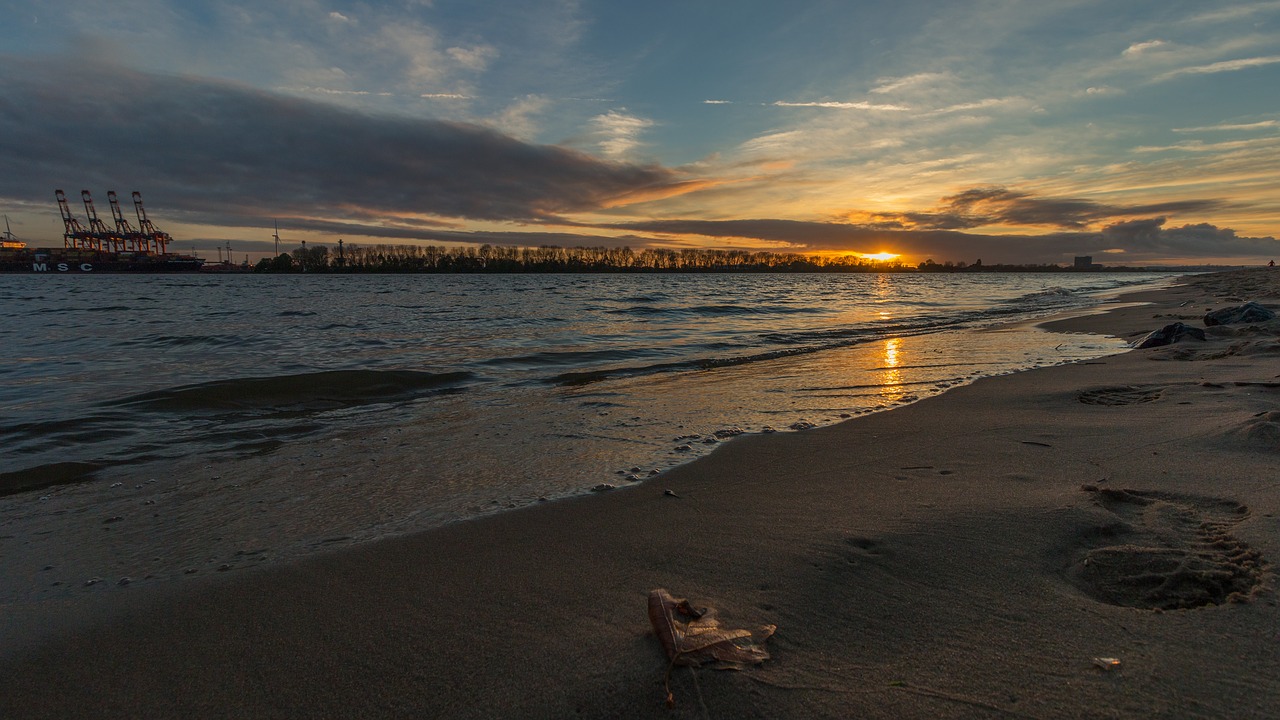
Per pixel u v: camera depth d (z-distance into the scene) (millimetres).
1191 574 2232
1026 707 1589
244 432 5410
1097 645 1857
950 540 2686
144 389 7160
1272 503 2773
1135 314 17656
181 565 2846
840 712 1598
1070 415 5199
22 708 1831
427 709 1718
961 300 30906
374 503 3646
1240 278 47750
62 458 4633
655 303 26609
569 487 3861
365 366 9031
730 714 1603
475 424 5680
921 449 4402
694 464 4297
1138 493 3133
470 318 18781
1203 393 5461
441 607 2326
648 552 2754
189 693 1872
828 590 2281
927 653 1854
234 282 68812
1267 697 1576
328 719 1711
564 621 2162
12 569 2842
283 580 2637
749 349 11508
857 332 14727
